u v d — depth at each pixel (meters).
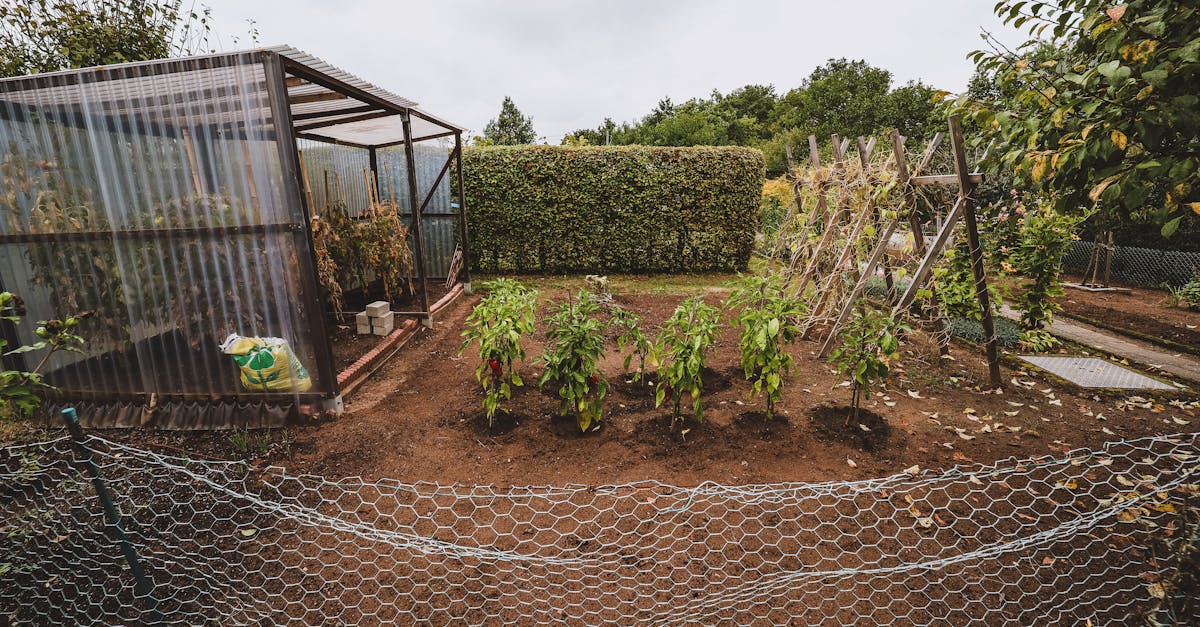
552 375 3.72
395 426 4.14
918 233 5.34
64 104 3.82
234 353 3.98
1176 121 2.35
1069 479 3.29
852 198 5.78
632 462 3.55
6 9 5.81
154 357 4.19
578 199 10.34
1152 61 2.49
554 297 8.68
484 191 10.16
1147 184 2.59
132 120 3.83
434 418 4.29
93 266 4.09
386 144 9.02
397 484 3.35
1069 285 9.48
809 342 6.15
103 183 3.93
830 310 6.04
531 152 10.10
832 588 2.49
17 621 2.36
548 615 2.36
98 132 3.87
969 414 4.27
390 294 7.58
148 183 3.91
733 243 10.77
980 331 6.09
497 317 3.92
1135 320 7.10
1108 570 2.56
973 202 4.61
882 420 4.11
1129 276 9.80
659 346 3.93
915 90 29.67
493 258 10.66
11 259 4.13
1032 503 3.06
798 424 4.05
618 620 2.33
